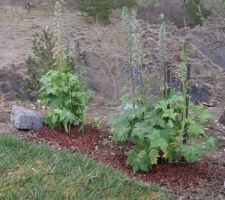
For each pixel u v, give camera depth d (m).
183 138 4.35
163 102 4.26
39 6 25.78
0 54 15.64
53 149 4.43
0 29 20.28
